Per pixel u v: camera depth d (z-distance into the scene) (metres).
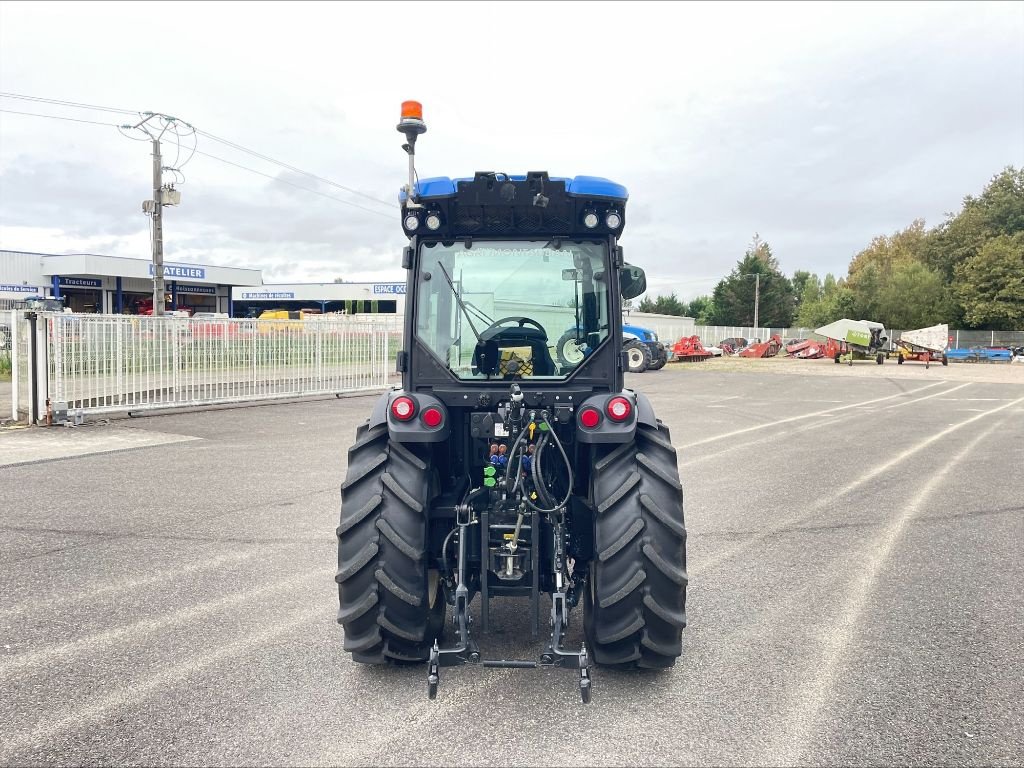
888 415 15.06
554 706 3.23
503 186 3.47
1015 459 9.85
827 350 42.12
